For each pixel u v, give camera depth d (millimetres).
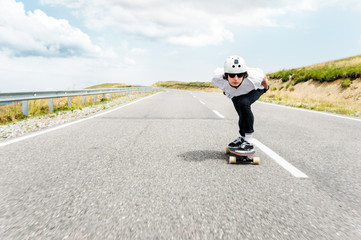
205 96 23984
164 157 3967
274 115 9430
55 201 2410
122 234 1856
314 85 23391
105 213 2176
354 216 2180
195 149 4492
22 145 4742
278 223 2041
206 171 3324
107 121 7836
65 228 1936
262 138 5469
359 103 15875
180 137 5516
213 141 5145
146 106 12969
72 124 7246
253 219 2098
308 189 2760
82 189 2701
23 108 8820
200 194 2594
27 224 1993
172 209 2258
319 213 2223
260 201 2447
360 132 6242
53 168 3406
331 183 2943
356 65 22641
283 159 3918
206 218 2104
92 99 16438
